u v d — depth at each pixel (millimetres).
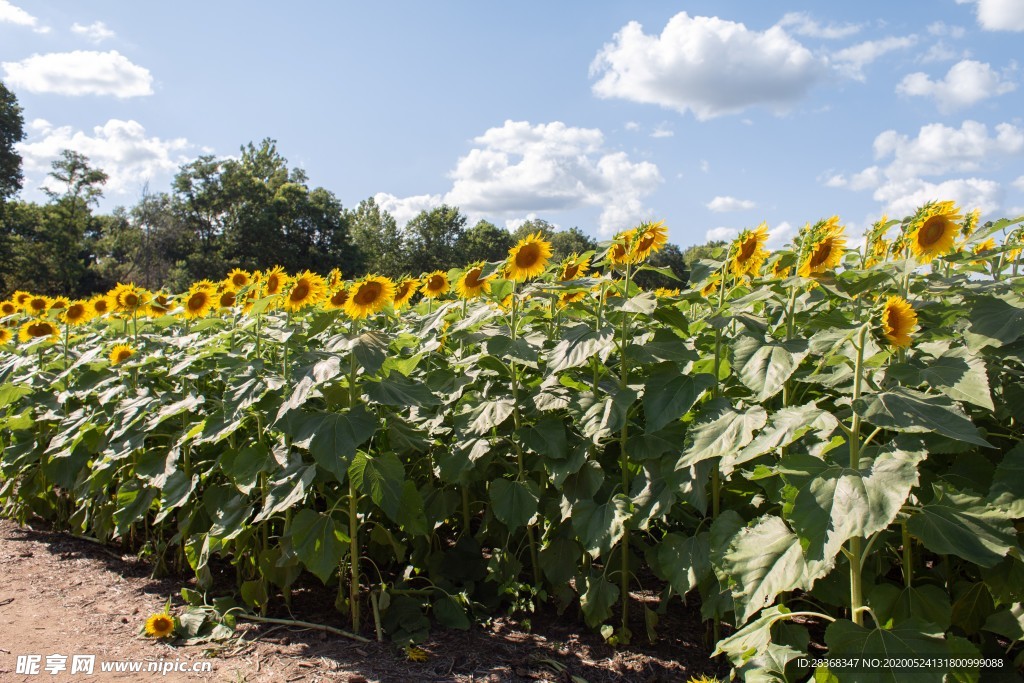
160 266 55125
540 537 3986
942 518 2232
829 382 2699
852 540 2273
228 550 4082
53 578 4594
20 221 54531
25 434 5703
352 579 3629
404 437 3814
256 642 3543
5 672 3188
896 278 3059
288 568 3836
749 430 2514
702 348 3473
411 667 3236
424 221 76562
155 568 4590
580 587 3467
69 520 5516
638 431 3615
